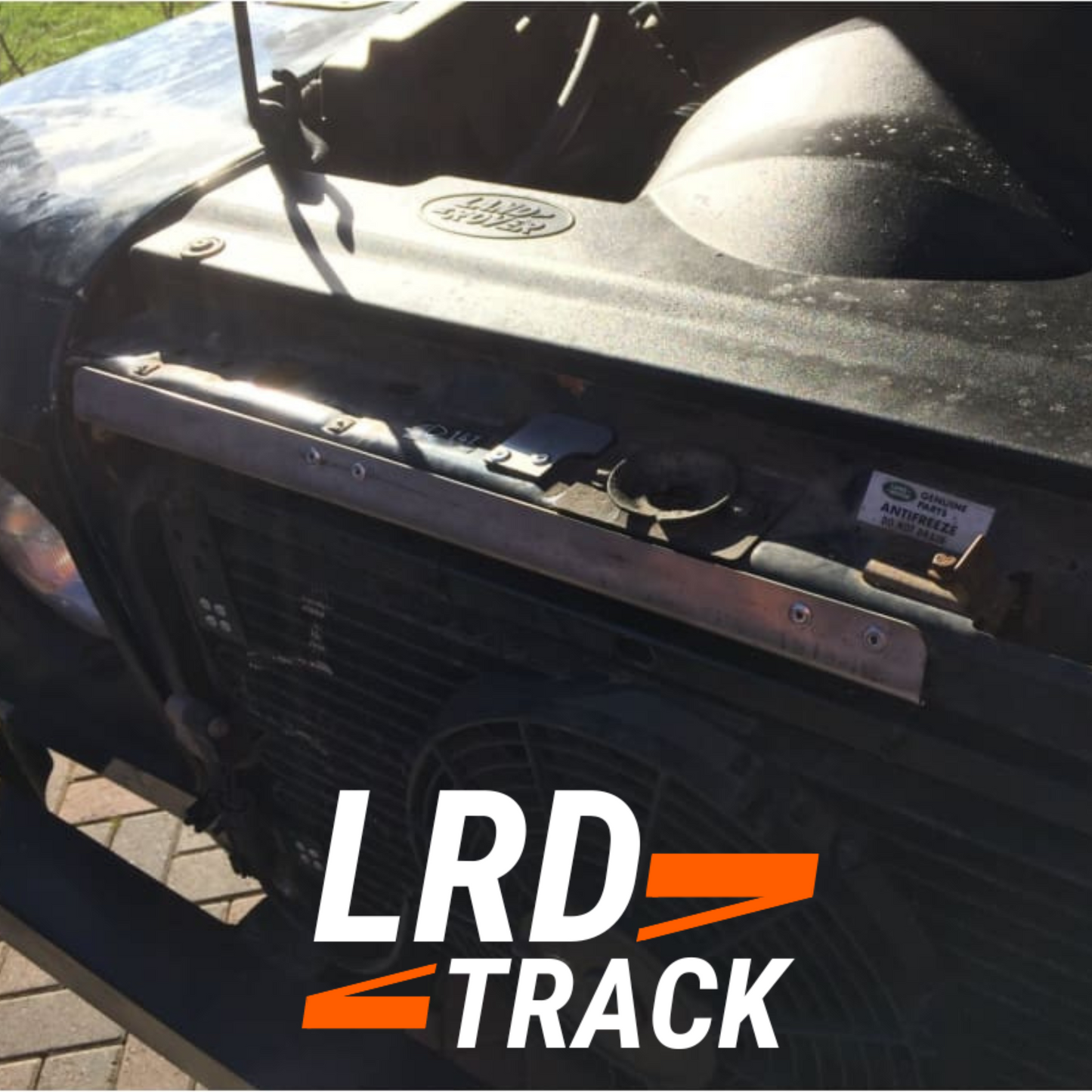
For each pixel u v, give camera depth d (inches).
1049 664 38.4
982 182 54.8
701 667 45.3
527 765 51.7
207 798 69.3
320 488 49.9
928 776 43.1
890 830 44.9
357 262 55.1
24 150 69.0
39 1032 86.9
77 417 57.1
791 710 44.1
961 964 46.6
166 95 73.9
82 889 67.8
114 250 58.8
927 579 40.4
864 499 42.9
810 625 41.1
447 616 51.6
